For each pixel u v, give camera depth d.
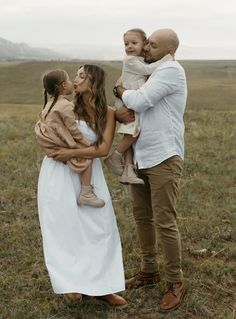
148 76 4.41
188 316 4.51
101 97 4.36
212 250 5.91
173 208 4.51
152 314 4.54
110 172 9.23
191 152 10.96
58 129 4.28
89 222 4.42
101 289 4.29
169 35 4.27
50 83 4.34
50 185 4.37
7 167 9.57
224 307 4.65
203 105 55.88
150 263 4.94
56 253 4.27
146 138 4.39
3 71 94.94
